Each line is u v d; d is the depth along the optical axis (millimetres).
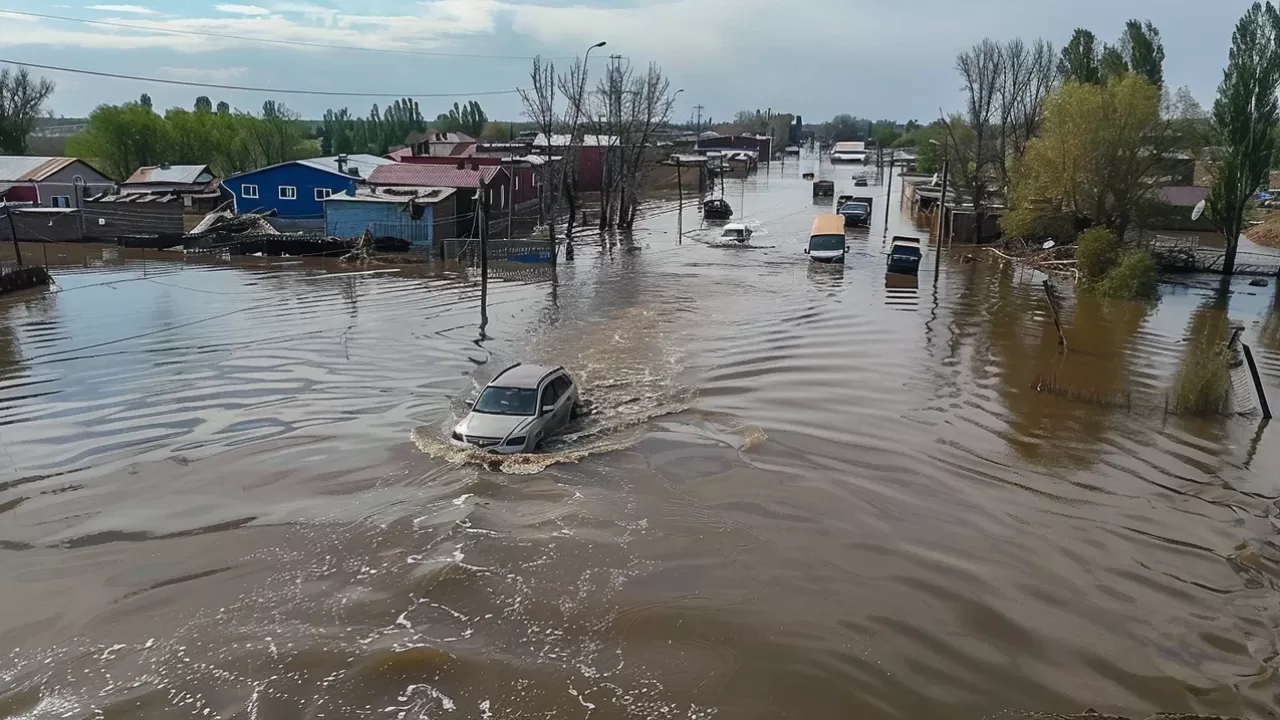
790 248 53719
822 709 9734
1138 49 59438
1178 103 47844
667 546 13523
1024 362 25734
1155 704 10078
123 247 50312
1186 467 17609
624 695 9875
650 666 10430
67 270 41812
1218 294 38906
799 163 169750
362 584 12180
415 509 14641
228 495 15234
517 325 29766
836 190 102875
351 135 129875
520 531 13875
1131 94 45656
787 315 32281
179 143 84062
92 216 53438
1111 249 39844
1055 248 47344
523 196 74062
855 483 16391
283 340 27047
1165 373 24734
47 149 114375
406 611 11484
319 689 9875
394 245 48750
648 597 11984
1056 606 12211
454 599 11797
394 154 88500
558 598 11867
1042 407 21312
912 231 63312
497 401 18250
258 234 50594
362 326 29297
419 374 23203
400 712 9492
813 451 18000
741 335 28672
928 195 71500
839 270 44375
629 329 29344
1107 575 13156
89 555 13062
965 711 9805
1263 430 19891
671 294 36688
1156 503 15844
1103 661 10914
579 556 13078
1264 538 14492
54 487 15594
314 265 44844
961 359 25938
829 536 14125
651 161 76500
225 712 9477
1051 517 15156
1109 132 45625
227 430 18609
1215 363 21781
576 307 33438
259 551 13141
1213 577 13172
